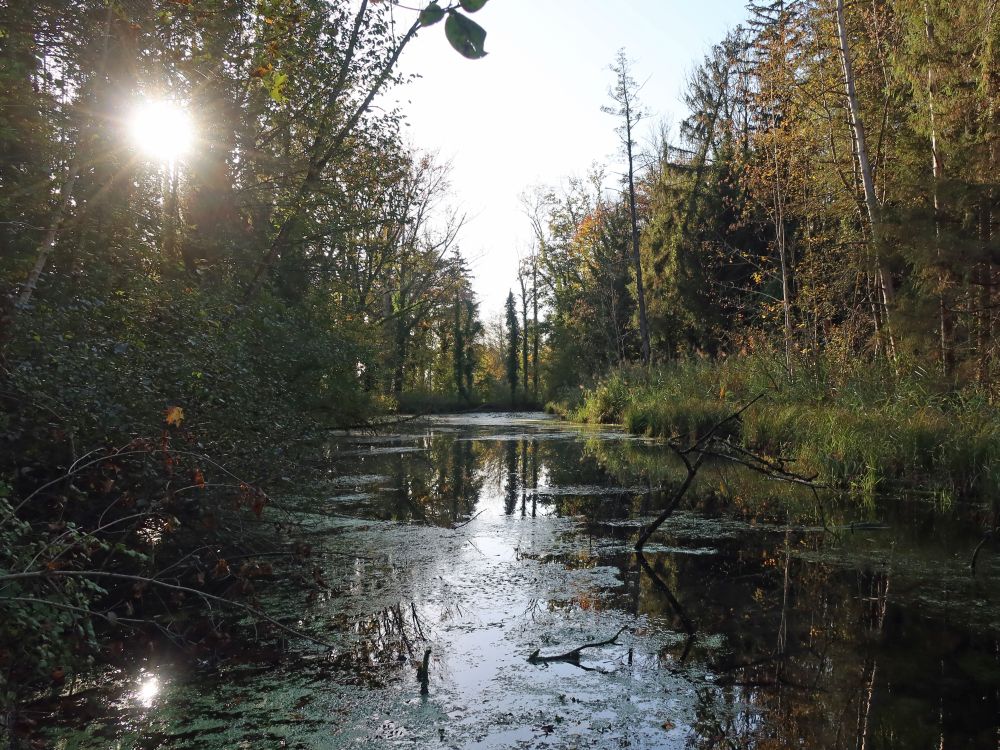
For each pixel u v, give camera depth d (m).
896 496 8.47
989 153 9.14
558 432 19.55
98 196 5.32
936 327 9.44
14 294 4.04
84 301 4.56
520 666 3.75
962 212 9.09
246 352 6.32
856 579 5.30
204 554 5.07
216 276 7.71
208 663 3.74
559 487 9.74
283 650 3.94
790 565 5.68
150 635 4.06
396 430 20.23
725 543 6.44
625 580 5.30
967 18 10.08
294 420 6.26
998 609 4.62
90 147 5.37
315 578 4.78
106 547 3.47
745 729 3.08
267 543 5.63
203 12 6.35
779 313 17.72
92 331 4.68
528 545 6.38
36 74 5.48
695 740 2.99
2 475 3.55
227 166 8.40
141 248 5.95
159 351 4.98
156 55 6.34
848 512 7.70
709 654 3.92
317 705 3.28
